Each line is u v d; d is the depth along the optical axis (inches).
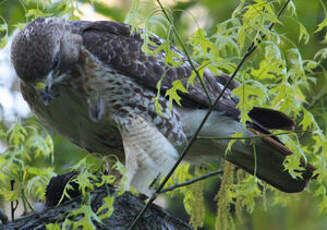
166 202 533.0
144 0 359.3
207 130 419.8
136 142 397.1
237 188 388.5
